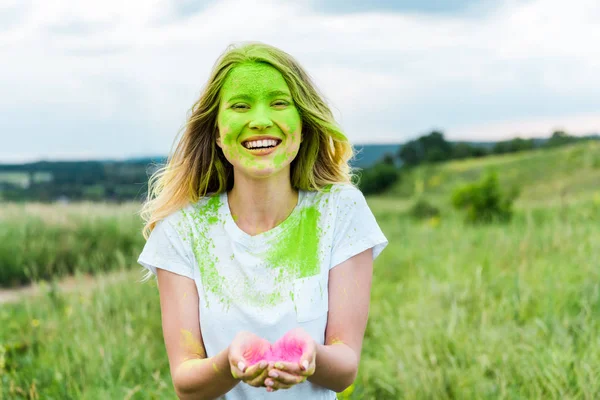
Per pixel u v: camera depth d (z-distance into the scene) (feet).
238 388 6.84
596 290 16.52
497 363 13.58
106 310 18.37
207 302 6.79
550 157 119.75
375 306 20.04
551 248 23.21
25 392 13.47
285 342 5.95
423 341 14.98
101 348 14.70
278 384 5.62
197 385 6.38
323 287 6.82
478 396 12.42
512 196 49.08
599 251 20.97
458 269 21.59
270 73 6.95
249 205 7.13
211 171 7.38
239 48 7.10
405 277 23.94
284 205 7.22
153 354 16.57
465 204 42.98
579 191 91.35
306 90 7.10
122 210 40.55
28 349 16.74
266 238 6.95
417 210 56.13
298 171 7.33
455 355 14.21
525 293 17.17
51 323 17.79
